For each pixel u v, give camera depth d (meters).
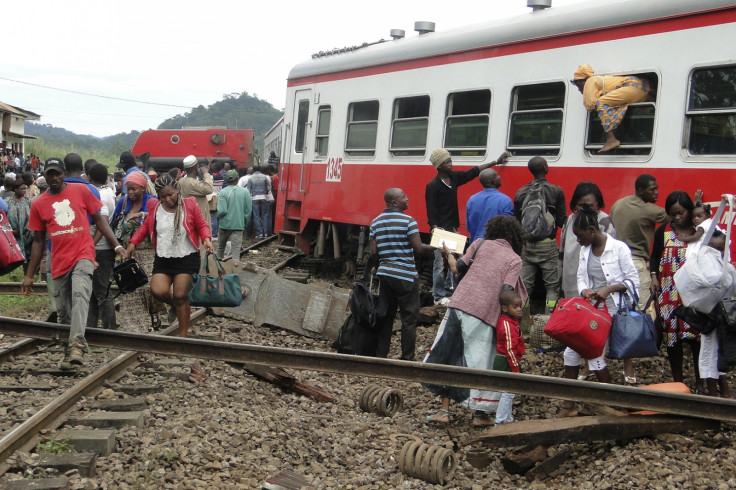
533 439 6.01
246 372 7.80
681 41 8.52
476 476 5.96
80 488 4.79
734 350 6.43
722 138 8.16
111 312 8.45
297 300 10.70
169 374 7.26
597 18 9.42
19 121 58.25
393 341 10.12
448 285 11.22
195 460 5.37
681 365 7.25
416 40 12.53
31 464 5.01
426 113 12.12
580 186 7.71
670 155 8.57
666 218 7.78
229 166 21.05
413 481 5.65
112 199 9.53
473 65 11.20
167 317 10.02
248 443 5.90
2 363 7.58
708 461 5.61
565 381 6.29
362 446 6.25
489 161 10.84
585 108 9.52
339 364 7.03
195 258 8.22
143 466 5.22
